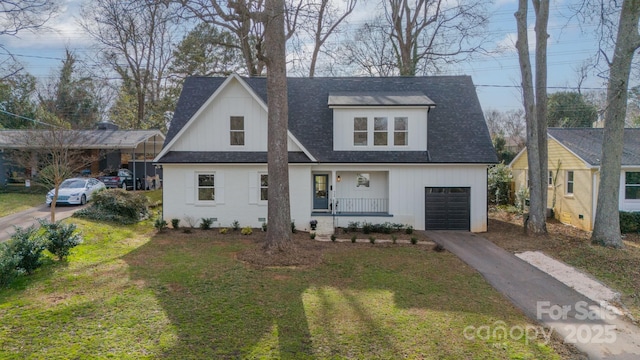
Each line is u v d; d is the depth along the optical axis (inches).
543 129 597.6
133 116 1407.5
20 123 1064.8
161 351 206.1
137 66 1289.4
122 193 636.7
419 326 249.4
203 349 209.6
